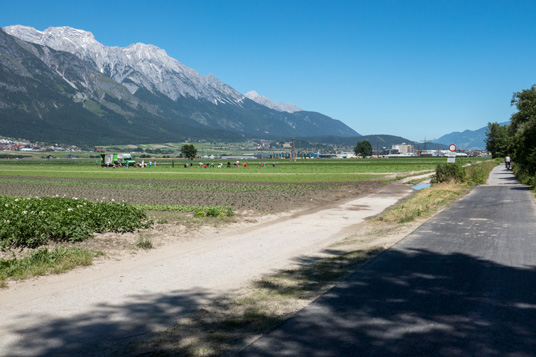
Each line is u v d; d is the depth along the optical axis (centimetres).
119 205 1803
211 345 527
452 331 552
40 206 1684
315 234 1485
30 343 554
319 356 486
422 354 486
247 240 1372
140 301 733
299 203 2648
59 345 548
